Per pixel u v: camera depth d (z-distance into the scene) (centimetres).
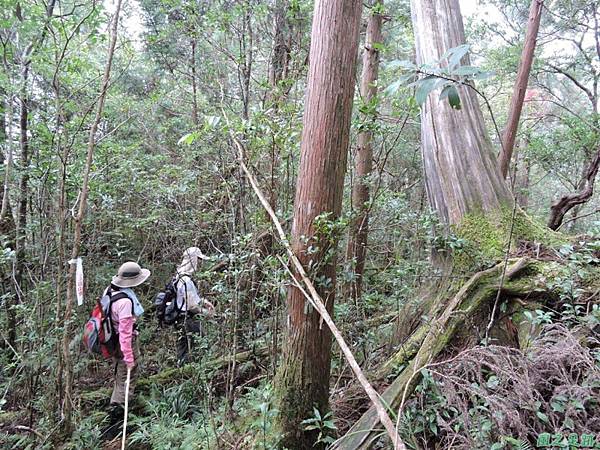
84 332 409
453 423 234
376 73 600
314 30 279
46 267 443
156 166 619
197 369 371
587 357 213
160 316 453
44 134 378
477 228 377
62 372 354
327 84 272
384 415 166
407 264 406
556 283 290
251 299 357
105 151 491
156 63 807
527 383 203
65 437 343
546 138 781
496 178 403
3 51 403
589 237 357
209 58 651
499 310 310
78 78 440
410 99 316
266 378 345
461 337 299
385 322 423
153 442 343
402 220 397
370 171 534
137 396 438
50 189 424
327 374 287
